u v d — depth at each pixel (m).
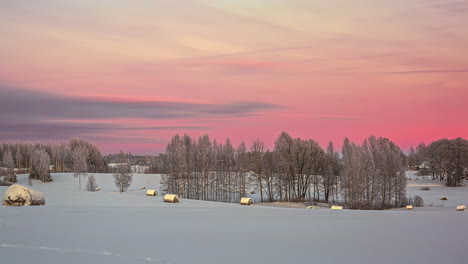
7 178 142.50
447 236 14.82
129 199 50.22
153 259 11.11
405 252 12.03
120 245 13.01
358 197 80.94
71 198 47.41
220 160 107.50
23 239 14.10
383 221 19.89
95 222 18.88
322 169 97.94
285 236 14.81
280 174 93.00
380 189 87.50
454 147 118.69
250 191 114.12
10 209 25.75
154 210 26.58
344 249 12.45
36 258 11.24
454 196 94.06
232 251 12.14
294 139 97.69
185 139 129.00
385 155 91.00
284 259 11.13
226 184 104.56
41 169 146.75
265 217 21.78
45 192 58.62
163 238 14.35
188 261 10.86
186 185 104.50
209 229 16.62
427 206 77.62
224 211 26.47
